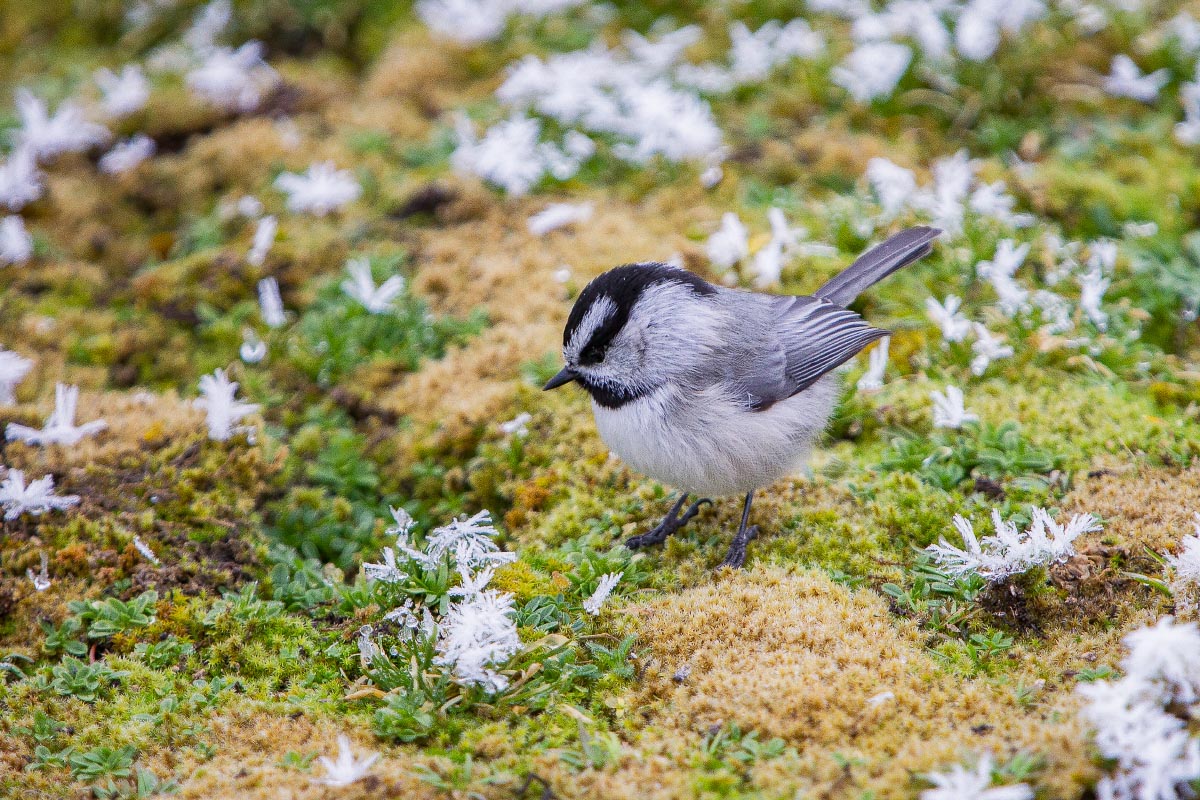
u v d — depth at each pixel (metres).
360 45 15.01
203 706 7.20
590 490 9.20
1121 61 12.26
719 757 6.41
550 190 12.48
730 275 10.90
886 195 11.29
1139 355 9.68
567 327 8.29
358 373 10.71
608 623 7.62
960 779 5.64
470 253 11.74
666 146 12.41
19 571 8.34
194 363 10.89
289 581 8.47
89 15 15.56
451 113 13.53
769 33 13.58
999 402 9.41
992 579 7.49
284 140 13.31
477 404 10.01
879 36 12.98
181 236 12.51
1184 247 10.68
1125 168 11.63
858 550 8.22
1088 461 8.66
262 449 9.68
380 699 7.22
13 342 10.98
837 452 9.33
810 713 6.64
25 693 7.33
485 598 7.37
